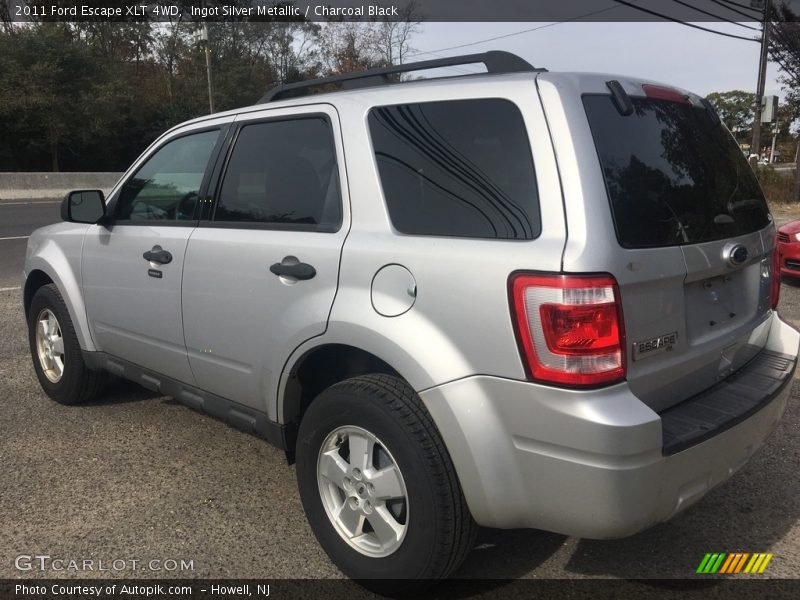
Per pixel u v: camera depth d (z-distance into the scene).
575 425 2.24
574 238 2.27
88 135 35.75
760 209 3.23
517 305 2.31
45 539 3.19
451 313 2.46
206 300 3.41
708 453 2.46
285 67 49.31
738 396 2.75
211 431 4.39
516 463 2.39
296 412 3.16
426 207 2.66
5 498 3.54
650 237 2.44
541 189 2.37
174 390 3.81
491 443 2.40
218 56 45.06
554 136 2.38
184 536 3.23
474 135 2.58
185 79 44.81
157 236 3.73
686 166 2.76
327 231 2.93
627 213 2.39
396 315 2.60
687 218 2.62
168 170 3.88
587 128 2.40
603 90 2.58
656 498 2.31
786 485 3.69
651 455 2.26
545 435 2.30
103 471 3.84
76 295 4.39
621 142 2.51
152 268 3.74
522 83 2.51
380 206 2.79
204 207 3.55
